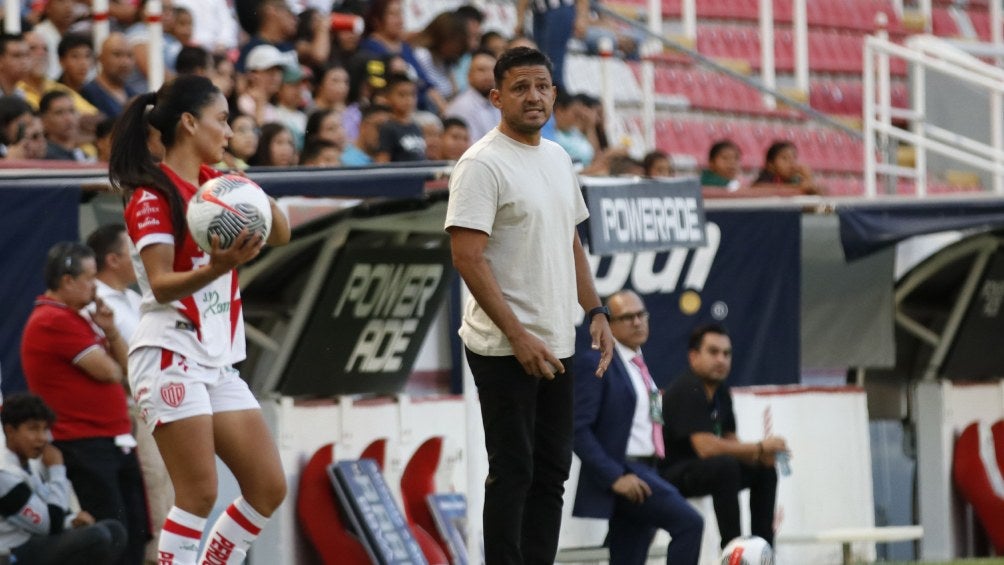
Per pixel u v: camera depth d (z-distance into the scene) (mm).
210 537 18438
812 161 58875
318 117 36094
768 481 30641
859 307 37219
